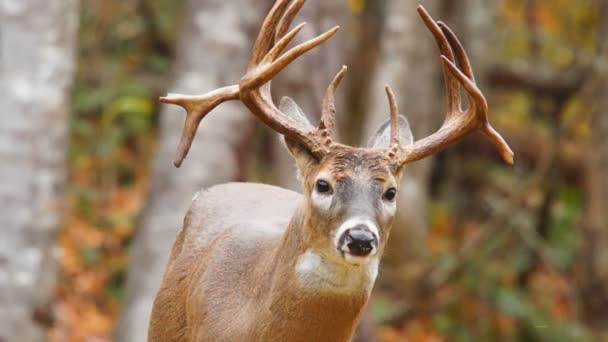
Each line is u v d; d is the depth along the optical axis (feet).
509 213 62.08
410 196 62.28
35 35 44.45
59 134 44.98
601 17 62.95
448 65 25.09
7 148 43.68
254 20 49.08
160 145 48.11
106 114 64.34
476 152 71.56
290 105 25.68
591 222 60.64
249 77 24.61
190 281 27.81
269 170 59.41
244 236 26.96
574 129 68.74
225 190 29.45
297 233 24.50
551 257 63.31
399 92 60.85
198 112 25.35
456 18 67.67
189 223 29.09
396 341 56.65
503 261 62.13
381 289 60.18
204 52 48.70
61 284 54.80
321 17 48.60
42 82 44.42
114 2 68.80
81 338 51.62
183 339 28.17
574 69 68.90
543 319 58.34
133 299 45.32
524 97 73.67
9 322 42.86
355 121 66.18
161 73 68.74
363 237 22.91
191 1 49.88
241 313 25.85
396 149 24.54
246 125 48.44
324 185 23.84
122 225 59.11
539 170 63.77
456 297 59.52
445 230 67.21
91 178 62.54
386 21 63.26
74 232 58.18
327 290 24.09
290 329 24.58
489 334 58.34
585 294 60.49
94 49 67.31
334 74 49.21
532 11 72.84
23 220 43.55
